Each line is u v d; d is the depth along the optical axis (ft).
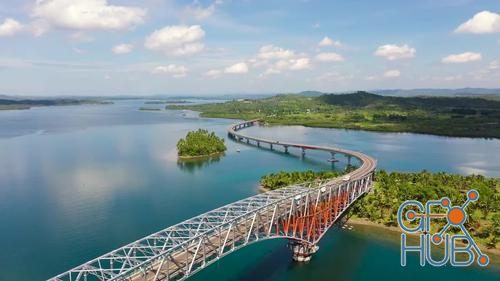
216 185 635.66
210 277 341.62
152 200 549.95
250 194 584.81
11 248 392.06
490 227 414.00
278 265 366.22
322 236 418.31
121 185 627.46
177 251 277.23
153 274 262.67
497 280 339.16
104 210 504.02
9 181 644.27
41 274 343.05
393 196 511.40
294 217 359.05
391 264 367.86
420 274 348.59
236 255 387.55
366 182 555.28
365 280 337.72
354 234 436.35
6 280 332.80
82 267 239.71
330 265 366.02
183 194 581.53
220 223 309.83
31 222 460.14
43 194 572.10
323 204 406.41
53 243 403.54
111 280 226.58
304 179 606.14
